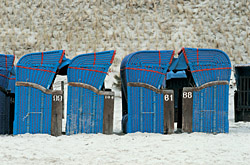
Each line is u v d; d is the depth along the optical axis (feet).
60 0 190.08
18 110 51.21
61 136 50.70
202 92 55.01
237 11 184.14
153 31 169.17
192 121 54.75
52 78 52.13
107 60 53.42
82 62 53.11
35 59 52.01
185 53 55.01
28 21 175.22
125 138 49.26
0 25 172.14
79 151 39.52
